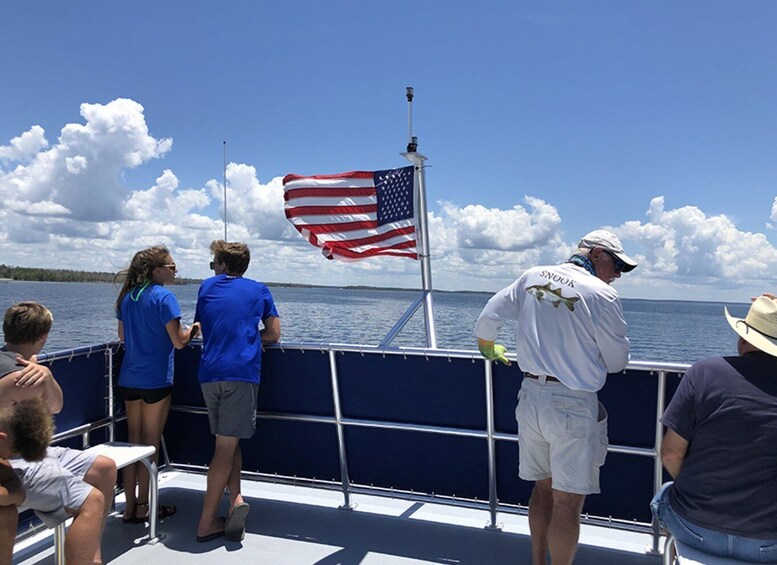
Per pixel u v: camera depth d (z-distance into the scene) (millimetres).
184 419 3977
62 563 2543
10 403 2506
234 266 3463
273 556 3043
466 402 3316
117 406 3727
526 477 2635
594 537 3238
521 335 2561
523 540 3209
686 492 2076
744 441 1928
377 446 3547
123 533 3295
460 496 3404
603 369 2492
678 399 2096
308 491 3904
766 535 1922
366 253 4219
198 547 3135
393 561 2990
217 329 3252
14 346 2703
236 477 3314
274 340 3553
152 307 3312
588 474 2434
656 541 3031
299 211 4312
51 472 2467
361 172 4289
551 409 2447
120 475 3832
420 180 4121
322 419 3605
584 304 2420
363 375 3514
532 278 2582
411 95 4102
